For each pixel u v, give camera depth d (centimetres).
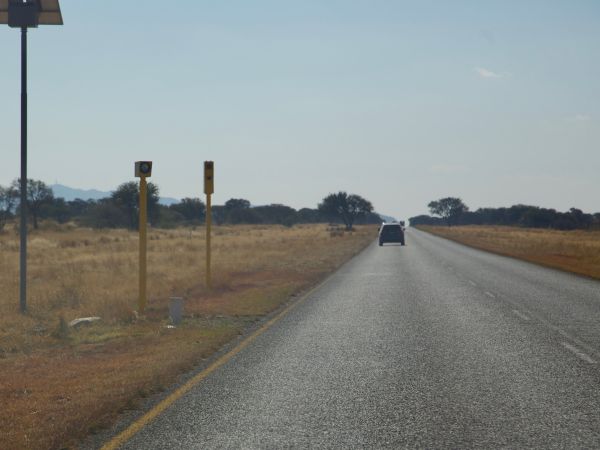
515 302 1795
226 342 1212
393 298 1905
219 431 655
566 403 752
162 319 1523
